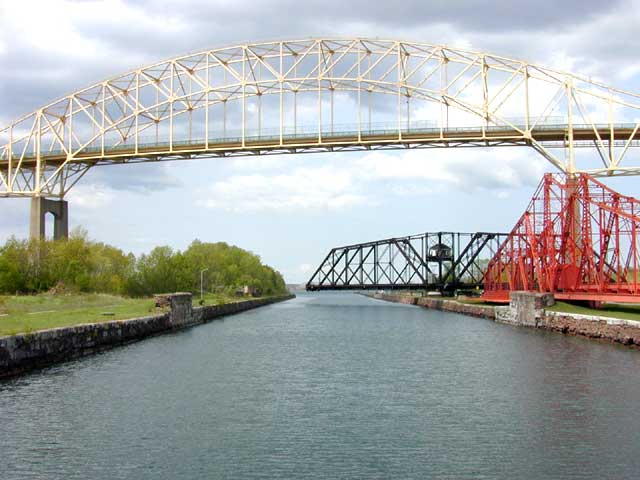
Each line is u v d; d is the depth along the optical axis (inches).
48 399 1683.1
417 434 1407.5
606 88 4407.0
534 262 4141.2
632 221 3319.4
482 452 1291.8
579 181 3873.0
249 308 6560.0
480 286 6845.5
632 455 1270.9
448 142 4690.0
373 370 2206.0
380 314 5590.6
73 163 5167.3
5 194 5123.0
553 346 2765.7
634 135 4357.8
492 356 2517.2
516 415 1557.6
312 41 4852.4
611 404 1651.1
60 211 5236.2
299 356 2566.4
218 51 4950.8
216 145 4918.8
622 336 2783.0
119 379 1974.7
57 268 4525.1
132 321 3043.8
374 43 4749.0
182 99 4963.1
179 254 5467.5
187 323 4094.5
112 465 1210.6
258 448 1312.7
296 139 4790.8
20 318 2721.5
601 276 3484.3
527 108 4534.9
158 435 1390.3
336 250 7116.1
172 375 2064.5
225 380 1991.9
